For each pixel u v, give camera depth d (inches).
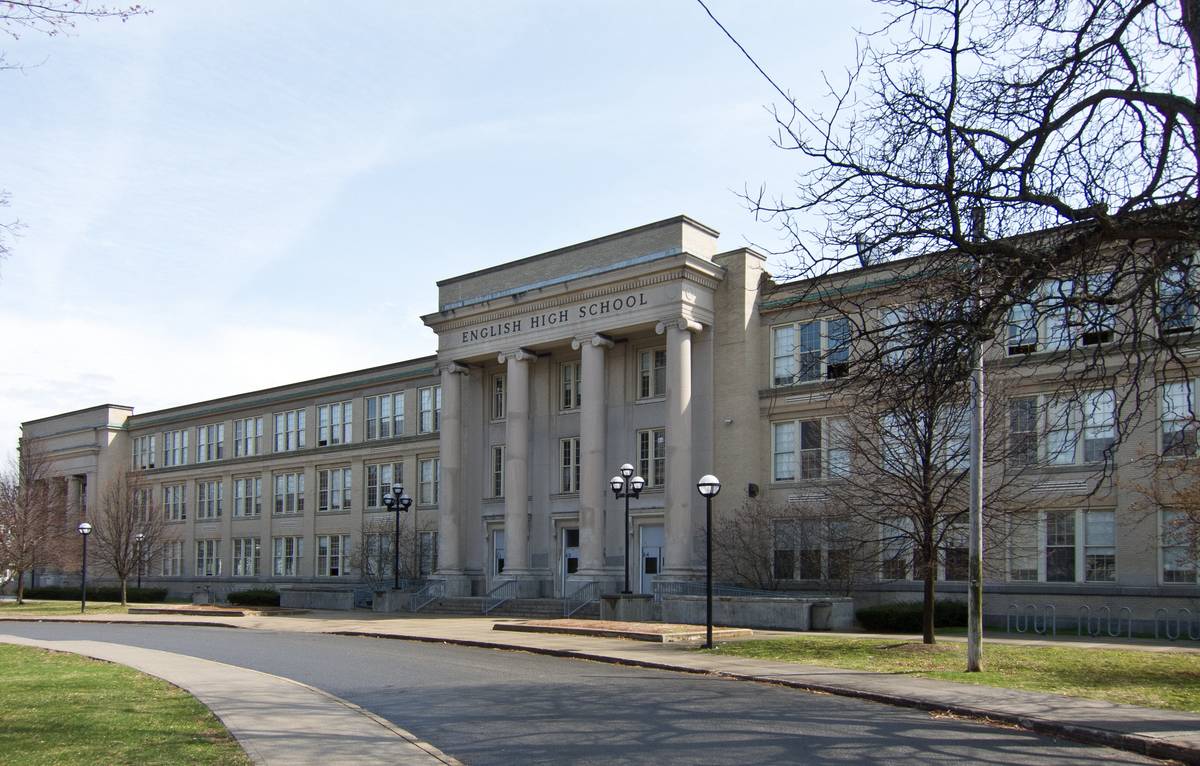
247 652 1018.7
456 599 1759.4
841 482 1306.6
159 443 3063.5
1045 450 1286.9
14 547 2466.8
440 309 1971.0
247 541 2706.7
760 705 631.2
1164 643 1061.8
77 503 3211.1
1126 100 523.8
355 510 2386.8
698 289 1633.9
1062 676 748.6
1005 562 1352.1
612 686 727.1
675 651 957.8
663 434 1686.8
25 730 512.7
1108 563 1277.1
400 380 2322.8
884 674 767.1
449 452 1908.2
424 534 2187.5
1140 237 511.5
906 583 1429.6
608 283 1673.2
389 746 489.4
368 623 1461.6
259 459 2684.5
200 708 602.2
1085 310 534.0
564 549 1811.0
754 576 1513.3
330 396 2507.4
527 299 1779.0
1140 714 570.3
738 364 1620.3
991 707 596.4
